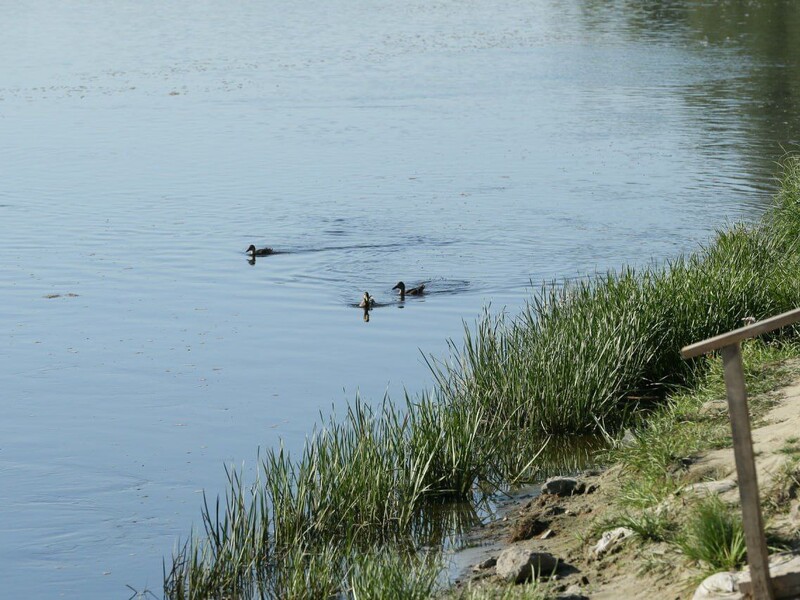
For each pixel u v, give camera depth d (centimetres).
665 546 985
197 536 1244
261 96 4881
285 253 2509
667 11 8144
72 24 8488
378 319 2069
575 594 954
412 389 1711
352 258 2467
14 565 1184
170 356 1878
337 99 4750
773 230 2139
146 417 1609
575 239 2558
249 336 1983
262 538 1180
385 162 3453
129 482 1391
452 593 1032
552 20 8038
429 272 2355
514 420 1527
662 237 2545
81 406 1655
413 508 1276
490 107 4438
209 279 2331
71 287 2272
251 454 1473
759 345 1595
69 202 2980
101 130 4097
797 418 1186
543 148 3606
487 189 3067
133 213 2862
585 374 1544
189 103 4722
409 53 6400
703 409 1364
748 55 5675
